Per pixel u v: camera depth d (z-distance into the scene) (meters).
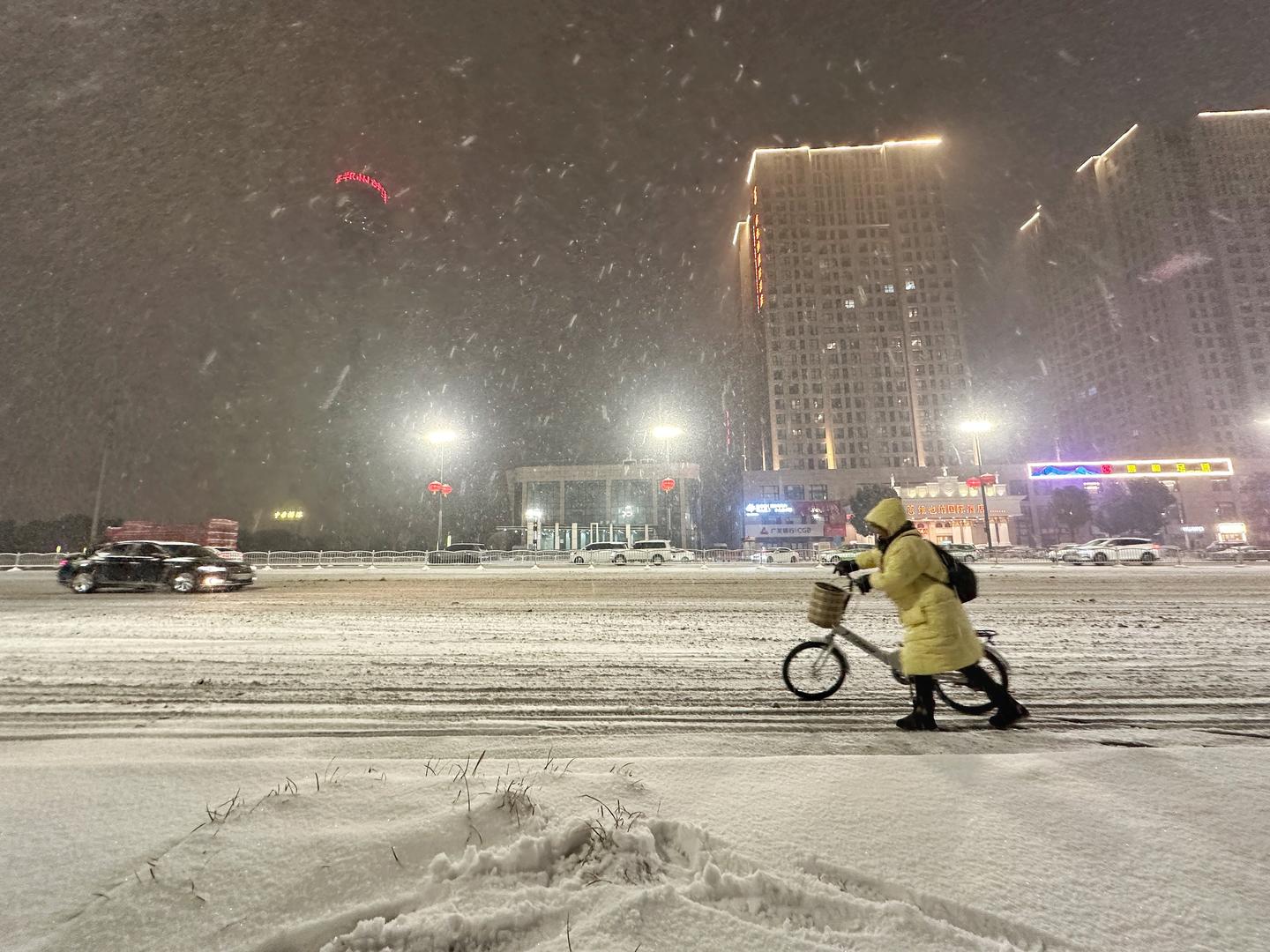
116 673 6.31
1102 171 113.44
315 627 9.48
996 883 1.99
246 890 1.87
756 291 105.81
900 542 4.25
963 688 5.05
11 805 2.47
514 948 1.68
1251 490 73.62
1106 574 21.33
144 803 2.50
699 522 69.31
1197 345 95.88
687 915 1.80
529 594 15.18
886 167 102.50
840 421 93.12
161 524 37.31
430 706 5.07
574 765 2.98
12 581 22.14
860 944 1.71
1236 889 1.95
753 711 4.91
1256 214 98.50
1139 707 4.90
